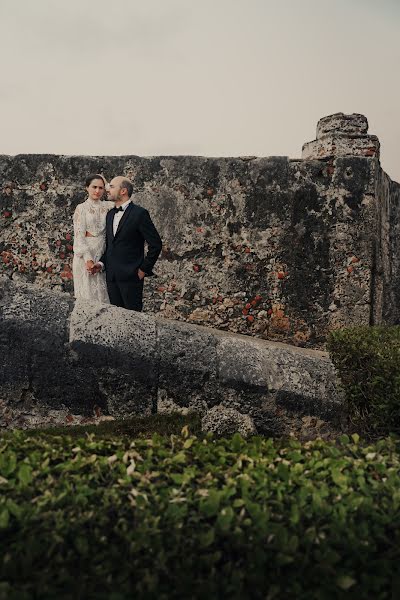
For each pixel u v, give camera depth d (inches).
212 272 367.6
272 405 195.6
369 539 105.6
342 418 200.7
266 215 364.8
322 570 99.6
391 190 420.5
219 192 368.2
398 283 425.7
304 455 143.7
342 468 133.6
